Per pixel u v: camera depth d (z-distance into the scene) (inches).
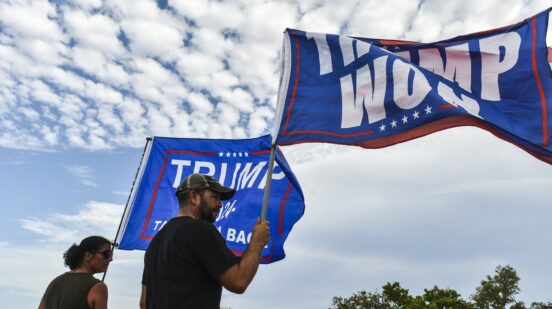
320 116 189.3
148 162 325.1
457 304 2223.2
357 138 183.0
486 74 189.2
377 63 190.2
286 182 286.5
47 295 159.6
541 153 174.2
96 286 159.0
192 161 320.8
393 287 2346.2
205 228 110.9
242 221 289.6
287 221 277.4
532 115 177.6
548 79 180.5
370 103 186.4
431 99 176.2
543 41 185.9
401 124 178.7
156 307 110.3
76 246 169.2
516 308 2844.5
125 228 308.8
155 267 115.3
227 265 107.0
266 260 268.8
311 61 199.5
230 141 320.5
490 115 178.9
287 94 194.5
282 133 187.6
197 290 107.3
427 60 198.4
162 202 314.8
